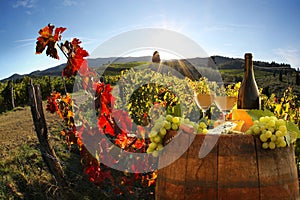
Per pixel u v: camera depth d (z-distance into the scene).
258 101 2.63
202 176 1.86
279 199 1.85
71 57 3.35
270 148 1.85
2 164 6.40
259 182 1.81
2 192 5.46
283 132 1.87
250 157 1.83
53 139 7.52
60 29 3.26
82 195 5.38
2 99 18.59
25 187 5.69
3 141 8.30
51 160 5.20
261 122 1.95
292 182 1.93
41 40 3.23
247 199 1.80
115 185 5.53
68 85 17.47
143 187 5.70
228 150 1.84
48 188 5.60
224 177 1.82
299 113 5.47
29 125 10.41
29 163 6.46
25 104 19.88
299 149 2.51
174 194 1.95
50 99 5.74
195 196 1.87
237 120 2.36
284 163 1.89
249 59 2.64
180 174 1.93
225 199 1.81
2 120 12.75
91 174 4.42
